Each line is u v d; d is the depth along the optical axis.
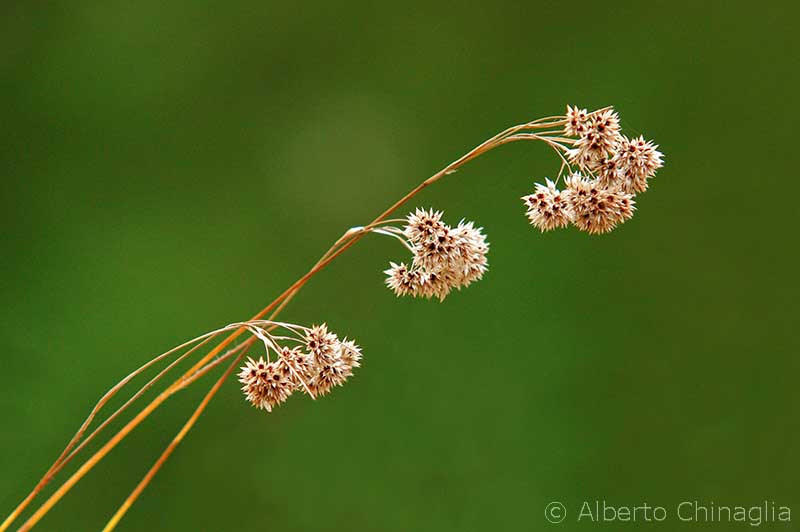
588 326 2.05
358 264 2.15
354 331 2.09
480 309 2.05
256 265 2.14
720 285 2.09
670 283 2.09
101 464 1.90
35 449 1.91
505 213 2.14
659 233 2.12
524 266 2.08
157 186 2.17
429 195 2.19
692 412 2.01
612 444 1.97
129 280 2.08
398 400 2.01
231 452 1.93
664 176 2.15
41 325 2.02
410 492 1.94
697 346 2.05
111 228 2.12
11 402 1.96
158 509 1.88
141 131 2.19
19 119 2.15
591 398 2.00
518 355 2.02
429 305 2.06
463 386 2.01
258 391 0.80
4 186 2.11
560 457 1.96
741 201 2.14
